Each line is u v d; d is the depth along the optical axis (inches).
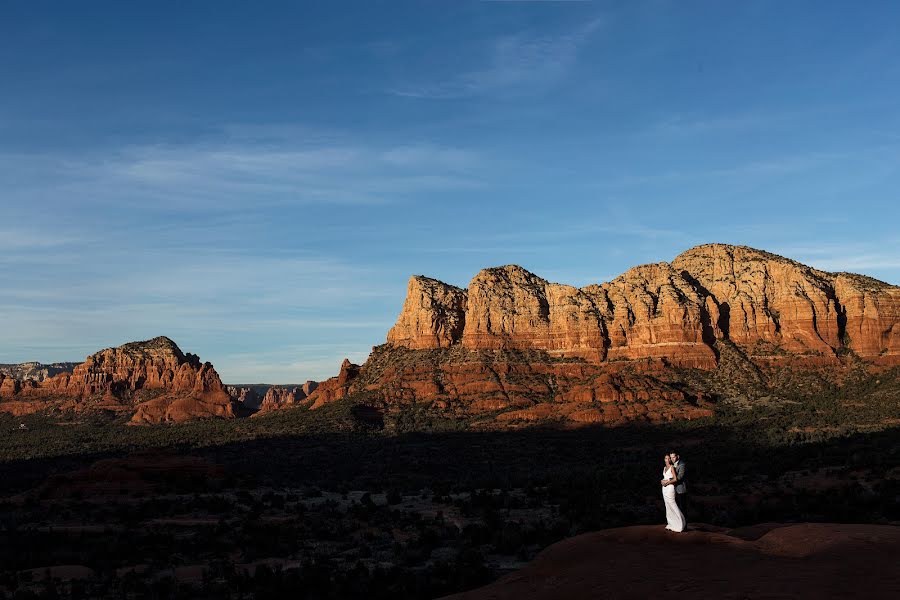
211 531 2618.1
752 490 2679.6
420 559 2015.3
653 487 3026.6
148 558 2229.3
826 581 748.0
